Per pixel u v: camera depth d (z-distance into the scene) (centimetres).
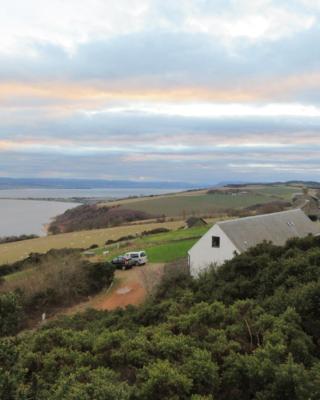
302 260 1841
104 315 2261
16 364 878
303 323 1300
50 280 3409
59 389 848
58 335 1319
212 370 971
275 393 903
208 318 1364
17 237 8956
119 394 797
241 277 2012
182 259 4062
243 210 8512
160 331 1273
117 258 4116
